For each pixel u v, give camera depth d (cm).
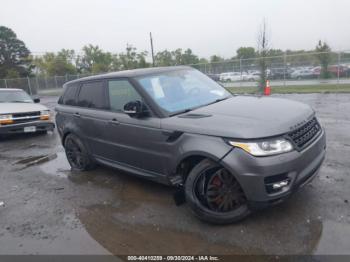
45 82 3525
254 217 342
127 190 457
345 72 2183
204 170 330
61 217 394
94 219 381
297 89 1864
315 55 2245
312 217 331
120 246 319
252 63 2306
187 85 443
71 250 320
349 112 933
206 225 340
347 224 313
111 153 468
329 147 573
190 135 335
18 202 455
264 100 399
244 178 299
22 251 325
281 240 299
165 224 351
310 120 349
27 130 918
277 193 299
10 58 6378
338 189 389
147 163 403
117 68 5269
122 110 434
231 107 368
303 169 310
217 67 2481
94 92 495
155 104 385
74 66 6022
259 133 295
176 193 374
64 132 566
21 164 661
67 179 534
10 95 1036
